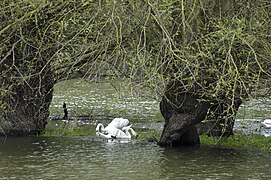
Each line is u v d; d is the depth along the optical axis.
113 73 25.97
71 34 26.80
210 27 25.03
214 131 32.53
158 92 26.30
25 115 32.53
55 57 28.84
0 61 27.53
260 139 32.62
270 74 25.36
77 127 36.84
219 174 22.98
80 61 28.14
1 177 22.05
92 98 50.38
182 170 23.59
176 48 22.77
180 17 24.77
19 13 25.08
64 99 50.28
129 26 25.28
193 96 27.75
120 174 22.69
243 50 23.52
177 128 28.77
